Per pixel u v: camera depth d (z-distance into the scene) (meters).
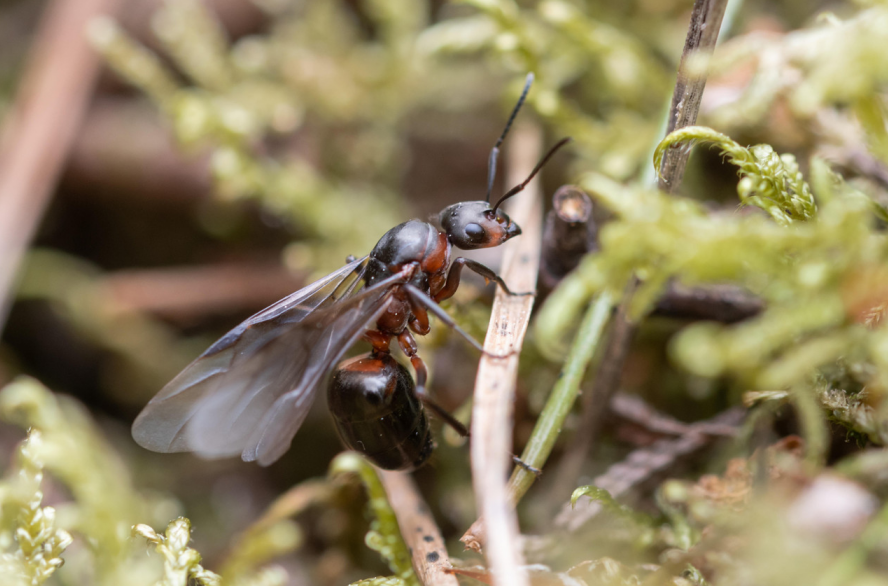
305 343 0.11
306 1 0.12
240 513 0.12
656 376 0.11
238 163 0.12
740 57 0.10
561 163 0.12
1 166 0.12
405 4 0.12
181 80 0.12
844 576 0.10
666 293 0.11
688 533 0.10
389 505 0.11
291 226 0.12
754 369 0.10
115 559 0.10
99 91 0.12
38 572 0.10
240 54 0.12
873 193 0.11
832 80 0.10
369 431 0.11
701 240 0.10
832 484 0.10
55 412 0.11
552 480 0.11
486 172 0.12
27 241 0.12
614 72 0.11
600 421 0.11
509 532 0.10
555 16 0.11
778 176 0.10
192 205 0.12
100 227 0.12
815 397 0.10
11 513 0.10
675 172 0.10
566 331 0.11
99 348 0.12
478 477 0.10
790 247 0.10
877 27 0.10
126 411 0.12
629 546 0.10
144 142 0.12
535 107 0.11
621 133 0.11
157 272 0.12
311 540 0.11
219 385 0.11
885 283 0.10
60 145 0.12
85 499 0.11
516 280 0.11
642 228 0.10
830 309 0.10
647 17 0.12
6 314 0.12
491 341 0.10
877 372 0.10
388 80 0.12
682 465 0.11
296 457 0.12
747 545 0.10
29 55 0.12
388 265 0.11
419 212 0.12
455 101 0.12
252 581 0.10
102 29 0.12
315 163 0.12
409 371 0.11
